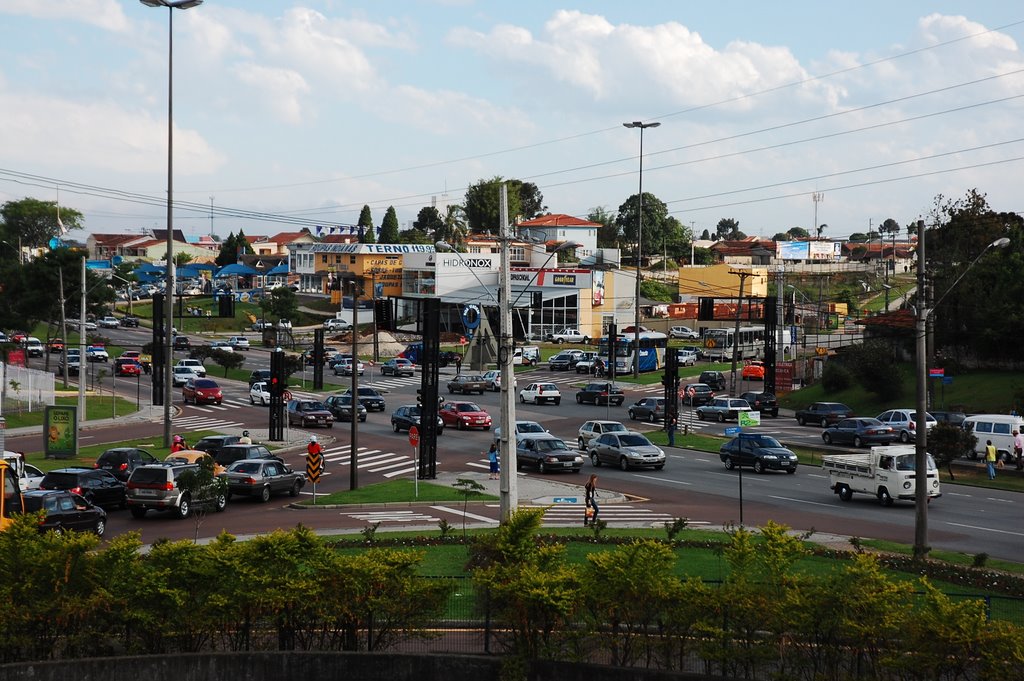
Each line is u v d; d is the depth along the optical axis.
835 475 38.47
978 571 23.55
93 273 149.00
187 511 34.75
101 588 17.50
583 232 154.62
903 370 72.50
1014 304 65.88
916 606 19.31
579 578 17.56
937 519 33.59
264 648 18.14
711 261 173.25
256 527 32.25
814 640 16.20
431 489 40.66
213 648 18.05
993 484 42.34
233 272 180.38
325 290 154.75
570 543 27.22
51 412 48.66
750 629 16.69
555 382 90.56
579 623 17.48
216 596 17.64
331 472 46.88
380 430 64.06
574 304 120.25
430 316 43.75
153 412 71.25
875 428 54.25
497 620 17.78
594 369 95.75
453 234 178.38
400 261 156.88
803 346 90.06
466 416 63.56
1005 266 68.44
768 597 16.84
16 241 192.88
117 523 33.44
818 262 156.88
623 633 17.31
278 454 52.44
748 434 48.16
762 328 106.94
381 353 116.31
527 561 18.44
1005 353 67.19
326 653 17.58
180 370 88.38
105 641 17.56
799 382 84.50
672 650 17.16
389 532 30.20
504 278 25.95
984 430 48.12
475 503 37.53
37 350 104.81
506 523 19.30
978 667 14.89
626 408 75.31
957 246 74.88
